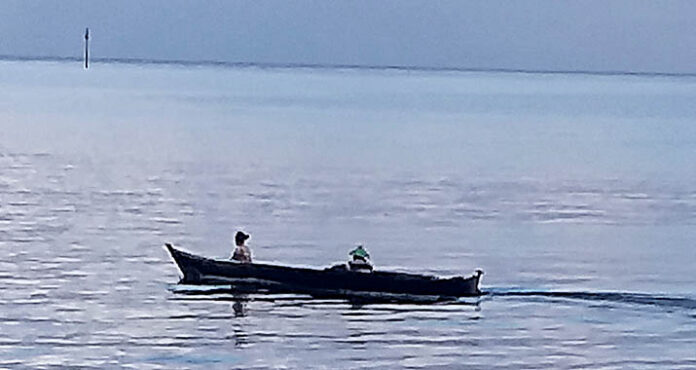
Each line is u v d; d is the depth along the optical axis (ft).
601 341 101.14
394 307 111.14
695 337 102.63
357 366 94.17
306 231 156.97
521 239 152.66
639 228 163.53
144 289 117.70
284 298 114.11
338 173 230.07
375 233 155.84
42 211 169.07
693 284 124.47
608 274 129.39
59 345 98.43
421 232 157.07
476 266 134.00
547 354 97.66
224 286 118.73
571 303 114.11
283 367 93.71
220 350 97.91
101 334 101.60
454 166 248.32
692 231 161.38
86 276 123.95
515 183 216.74
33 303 111.65
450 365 94.58
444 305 112.16
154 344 99.19
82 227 155.53
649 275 129.39
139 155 260.01
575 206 184.75
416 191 201.46
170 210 172.65
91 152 264.31
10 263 130.00
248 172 228.84
